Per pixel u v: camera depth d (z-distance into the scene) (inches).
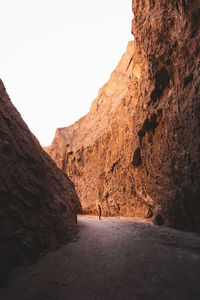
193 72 231.9
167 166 328.2
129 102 676.7
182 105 265.0
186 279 120.0
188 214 283.9
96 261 159.3
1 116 190.4
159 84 360.2
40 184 216.8
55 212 225.9
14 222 154.5
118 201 703.1
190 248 187.9
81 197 904.9
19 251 144.6
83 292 110.2
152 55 351.3
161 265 145.0
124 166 692.1
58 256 169.2
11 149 184.5
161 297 101.8
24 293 108.7
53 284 120.0
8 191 159.8
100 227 339.6
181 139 275.3
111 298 103.3
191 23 230.5
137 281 121.3
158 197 386.6
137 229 313.3
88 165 967.0
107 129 873.5
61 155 1135.6
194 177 251.4
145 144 435.2
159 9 316.8
